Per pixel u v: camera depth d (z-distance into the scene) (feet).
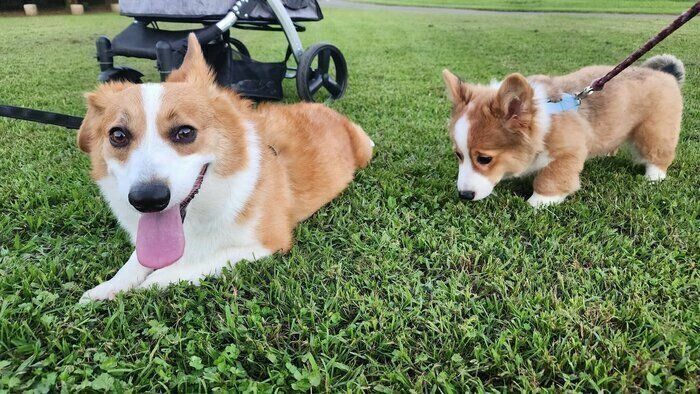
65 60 6.07
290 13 3.68
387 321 1.47
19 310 1.45
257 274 1.65
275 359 1.31
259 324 1.42
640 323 1.43
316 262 1.78
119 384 1.21
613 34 8.02
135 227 1.65
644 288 1.58
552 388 1.22
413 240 1.92
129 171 1.36
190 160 1.43
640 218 2.02
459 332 1.42
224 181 1.55
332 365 1.30
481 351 1.34
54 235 1.95
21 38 8.50
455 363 1.31
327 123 2.38
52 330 1.37
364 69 5.51
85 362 1.30
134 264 1.66
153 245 1.46
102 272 1.68
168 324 1.47
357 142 2.54
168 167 1.37
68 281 1.64
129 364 1.28
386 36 8.88
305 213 2.06
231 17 3.24
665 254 1.77
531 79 2.39
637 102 2.31
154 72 5.47
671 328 1.39
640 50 1.99
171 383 1.24
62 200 2.21
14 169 2.51
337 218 2.09
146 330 1.40
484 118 2.10
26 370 1.24
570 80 2.37
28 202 2.12
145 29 3.45
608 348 1.33
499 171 2.16
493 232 1.98
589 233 1.93
